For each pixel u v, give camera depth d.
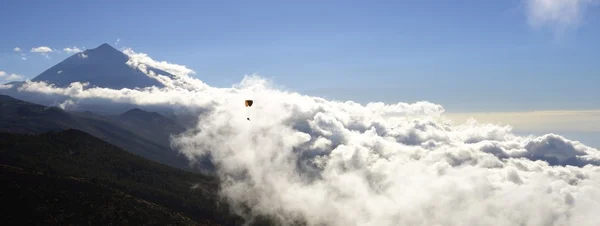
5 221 197.00
